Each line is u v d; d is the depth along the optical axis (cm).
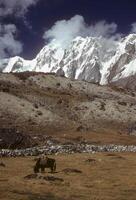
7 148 7581
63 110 14638
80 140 10344
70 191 3784
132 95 19450
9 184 3997
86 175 4862
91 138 10925
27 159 6519
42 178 4378
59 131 12125
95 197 3575
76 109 15038
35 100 14588
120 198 3584
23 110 12800
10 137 7775
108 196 3650
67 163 6122
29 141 8156
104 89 18938
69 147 8019
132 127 14575
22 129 11156
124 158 6894
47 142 8888
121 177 4772
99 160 6506
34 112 13000
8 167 5472
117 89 19612
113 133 12681
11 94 13975
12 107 12712
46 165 4938
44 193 3638
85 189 3919
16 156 6950
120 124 14788
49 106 14512
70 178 4566
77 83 18475
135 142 10838
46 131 11794
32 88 16212
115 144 10194
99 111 15400
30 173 4919
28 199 3369
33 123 12162
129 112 15988
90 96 17338
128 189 4000
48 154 7400
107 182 4391
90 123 14250
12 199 3334
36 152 7288
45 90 16550
